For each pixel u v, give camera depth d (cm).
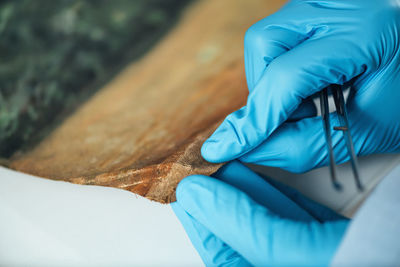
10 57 51
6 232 29
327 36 28
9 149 34
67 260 28
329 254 24
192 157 29
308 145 30
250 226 26
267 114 28
